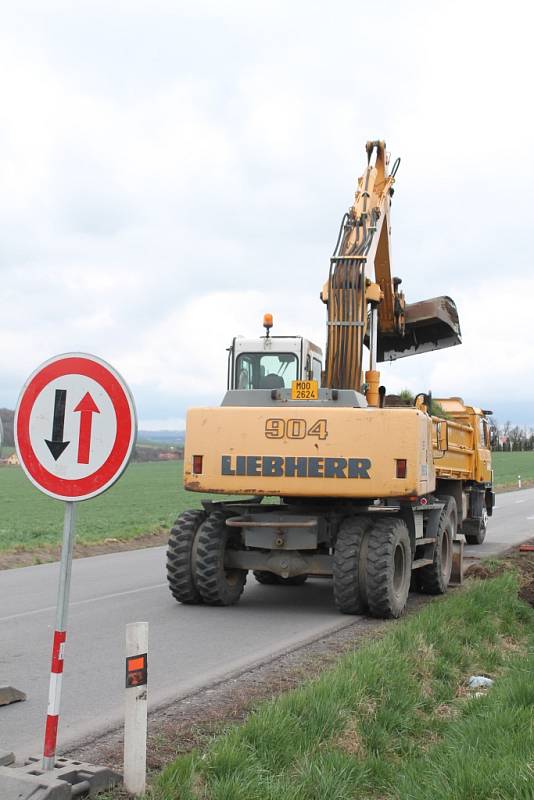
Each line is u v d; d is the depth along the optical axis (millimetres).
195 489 10805
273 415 10656
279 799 4504
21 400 4754
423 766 5145
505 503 39906
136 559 17984
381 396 12148
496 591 10859
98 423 4621
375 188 14148
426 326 14906
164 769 4809
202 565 11117
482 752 5176
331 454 10430
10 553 17672
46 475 4680
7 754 4719
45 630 9664
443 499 13844
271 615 10781
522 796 4484
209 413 10859
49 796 4242
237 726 5691
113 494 49781
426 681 7156
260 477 10617
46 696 6859
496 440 21906
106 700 6754
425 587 12500
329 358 11648
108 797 4504
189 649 8680
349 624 10172
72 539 4672
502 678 7371
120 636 9320
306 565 11062
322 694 5996
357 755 5406
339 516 10984
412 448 10289
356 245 12328
